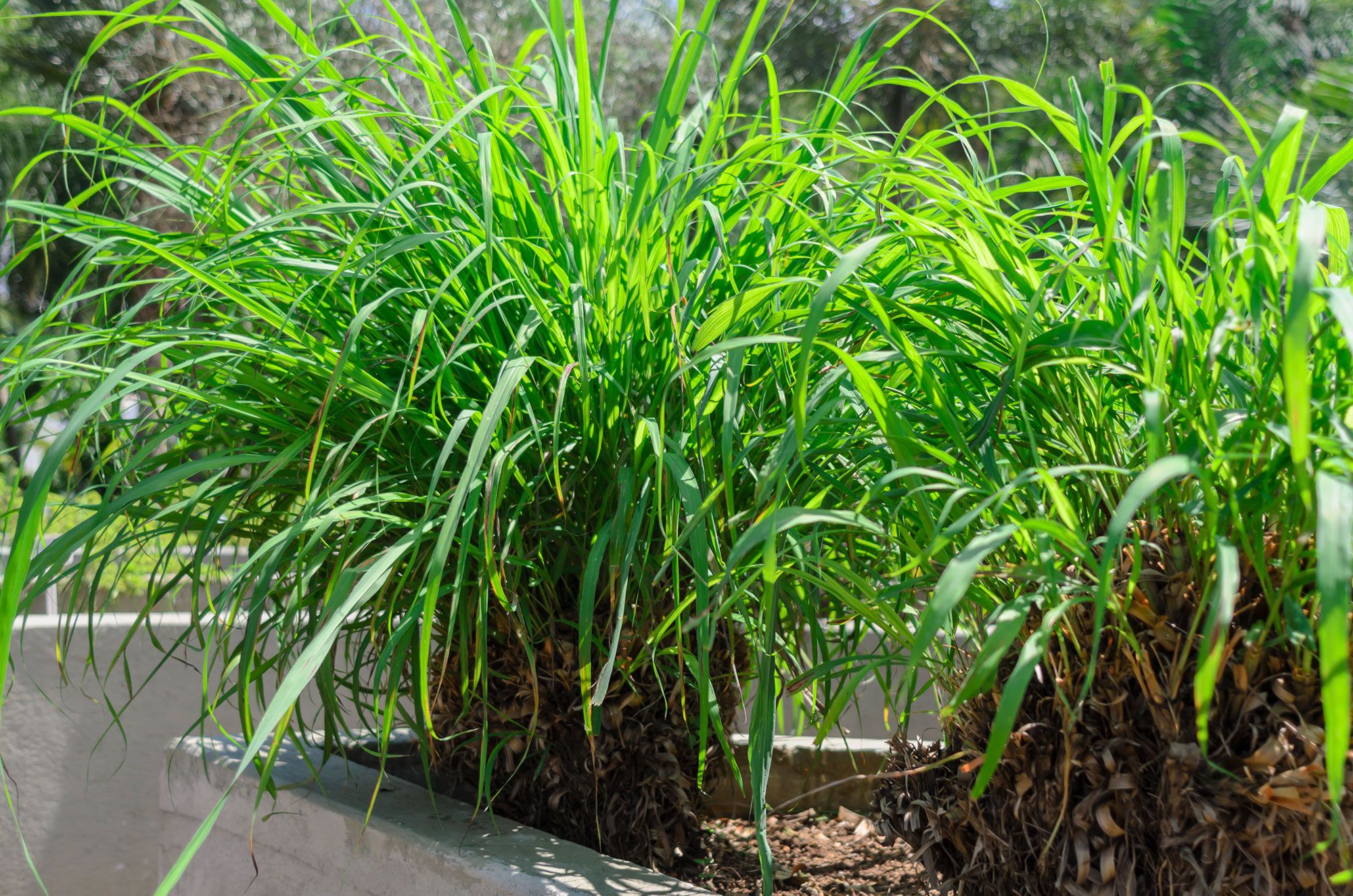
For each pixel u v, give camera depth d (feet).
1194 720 2.39
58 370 3.11
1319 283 2.33
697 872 4.06
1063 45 14.52
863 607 2.82
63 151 3.27
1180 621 2.41
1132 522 2.57
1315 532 2.15
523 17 14.90
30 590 2.98
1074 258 2.45
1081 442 2.69
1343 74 10.25
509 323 3.32
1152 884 2.49
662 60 15.48
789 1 3.45
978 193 2.87
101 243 3.18
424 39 3.47
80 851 6.06
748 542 2.34
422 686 3.03
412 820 3.57
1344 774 2.20
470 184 3.47
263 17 13.26
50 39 13.62
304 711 6.42
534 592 3.56
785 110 15.81
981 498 2.73
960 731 2.95
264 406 3.60
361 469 3.45
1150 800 2.49
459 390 3.50
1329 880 1.89
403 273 3.53
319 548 3.54
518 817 3.74
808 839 4.60
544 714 3.60
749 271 3.54
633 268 3.16
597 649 3.48
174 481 2.92
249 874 4.07
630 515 3.24
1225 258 2.29
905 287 2.94
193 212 3.60
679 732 3.71
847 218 3.64
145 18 3.09
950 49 15.65
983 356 2.81
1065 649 2.60
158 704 6.31
